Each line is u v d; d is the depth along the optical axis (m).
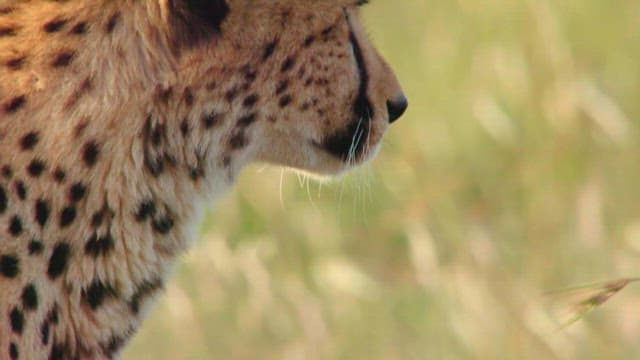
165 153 8.31
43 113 8.12
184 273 12.79
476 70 14.72
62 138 8.12
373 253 13.52
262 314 12.51
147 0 8.10
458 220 13.40
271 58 8.37
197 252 12.82
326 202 13.73
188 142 8.33
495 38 14.97
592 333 11.98
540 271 12.68
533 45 14.51
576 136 13.92
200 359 12.45
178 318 12.50
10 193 8.10
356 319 12.45
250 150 8.55
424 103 14.56
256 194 13.52
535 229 13.30
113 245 8.36
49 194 8.15
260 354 12.40
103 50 8.13
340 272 12.70
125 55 8.15
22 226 8.13
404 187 13.85
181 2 8.12
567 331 11.94
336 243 13.39
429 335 12.25
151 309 8.66
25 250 8.16
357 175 10.52
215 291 12.65
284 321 12.48
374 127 8.77
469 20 15.15
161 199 8.41
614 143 13.84
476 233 13.06
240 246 13.12
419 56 15.06
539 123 14.09
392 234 13.53
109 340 8.52
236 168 8.55
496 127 14.04
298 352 12.30
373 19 15.59
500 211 13.67
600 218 12.84
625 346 11.95
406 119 14.44
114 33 8.14
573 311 8.74
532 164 13.90
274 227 13.40
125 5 8.13
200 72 8.24
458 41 15.01
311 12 8.41
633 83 14.46
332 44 8.50
